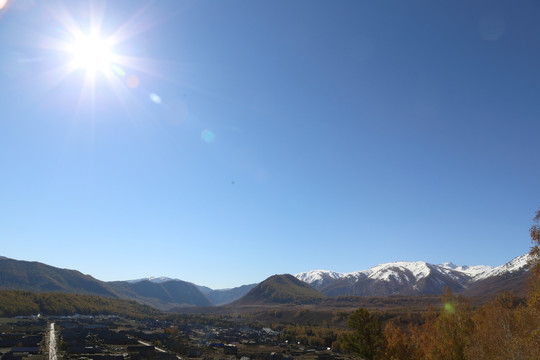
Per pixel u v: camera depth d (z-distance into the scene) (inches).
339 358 6107.3
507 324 2139.5
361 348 2645.2
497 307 2346.2
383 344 2628.0
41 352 5482.3
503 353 1872.5
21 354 5206.7
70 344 6323.8
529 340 1704.0
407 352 2581.2
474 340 2288.4
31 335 6727.4
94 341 6786.4
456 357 2450.8
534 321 1835.6
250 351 7032.5
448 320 2618.1
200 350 6707.7
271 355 6186.0
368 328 2662.4
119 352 5772.6
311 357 6363.2
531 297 1764.3
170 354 5787.4
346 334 2810.0
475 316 2551.7
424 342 2728.8
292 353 6835.6
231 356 6309.1
